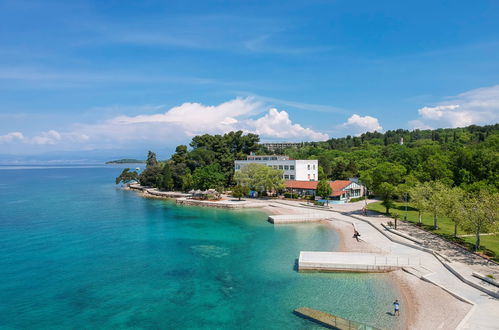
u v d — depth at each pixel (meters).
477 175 86.06
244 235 62.12
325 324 28.39
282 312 31.38
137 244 56.78
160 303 33.94
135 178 178.50
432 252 44.62
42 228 70.94
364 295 34.41
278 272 42.03
